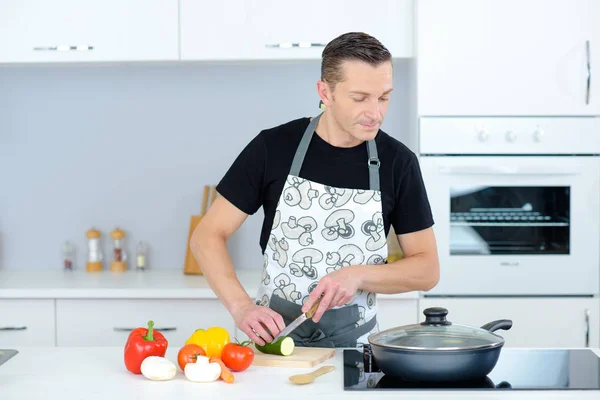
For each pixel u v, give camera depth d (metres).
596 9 3.23
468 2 3.25
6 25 3.41
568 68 3.25
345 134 2.19
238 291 2.14
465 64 3.25
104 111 3.84
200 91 3.82
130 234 3.87
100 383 1.79
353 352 2.07
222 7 3.38
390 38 3.35
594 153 3.27
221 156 3.84
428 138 3.27
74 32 3.40
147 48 3.40
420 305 3.27
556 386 1.71
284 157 2.26
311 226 2.25
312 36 3.37
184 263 3.78
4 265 3.89
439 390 1.69
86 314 3.32
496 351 1.74
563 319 3.28
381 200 2.22
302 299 2.28
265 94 3.81
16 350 2.10
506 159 3.27
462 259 3.29
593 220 3.28
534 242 3.29
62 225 3.88
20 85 3.84
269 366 1.93
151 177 3.85
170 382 1.79
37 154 3.86
